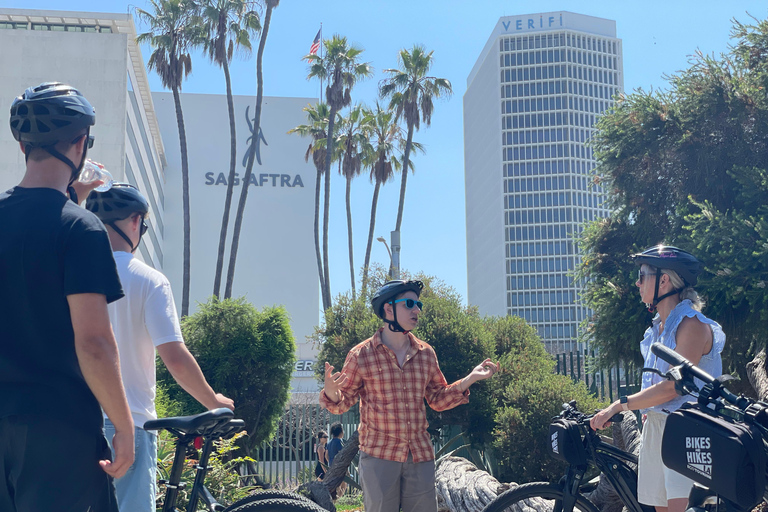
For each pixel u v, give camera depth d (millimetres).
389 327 4348
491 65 157000
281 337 13828
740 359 9102
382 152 35438
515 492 3549
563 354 12219
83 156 2203
